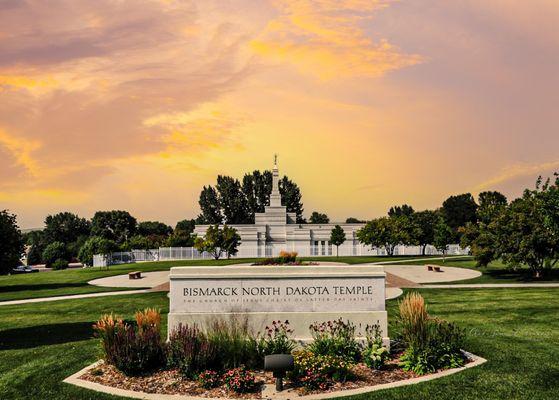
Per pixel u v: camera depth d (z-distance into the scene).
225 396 10.43
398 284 32.06
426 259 62.28
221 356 11.89
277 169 102.06
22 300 29.59
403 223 78.62
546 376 11.40
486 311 20.97
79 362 13.32
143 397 10.41
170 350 12.11
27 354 14.68
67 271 57.66
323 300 13.99
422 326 12.54
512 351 13.66
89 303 26.73
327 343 12.55
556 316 19.45
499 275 37.84
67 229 135.50
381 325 13.88
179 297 14.05
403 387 10.73
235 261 62.69
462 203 125.31
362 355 12.68
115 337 12.38
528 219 34.19
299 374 11.24
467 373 11.61
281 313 13.89
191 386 10.98
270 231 96.75
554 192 29.48
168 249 87.88
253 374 11.59
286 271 14.06
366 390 10.62
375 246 85.56
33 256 113.12
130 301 26.95
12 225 22.95
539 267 35.34
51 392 10.94
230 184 135.50
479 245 37.59
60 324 20.31
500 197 116.31
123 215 132.38
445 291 28.28
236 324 13.45
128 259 84.00
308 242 94.50
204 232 94.69
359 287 14.05
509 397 10.13
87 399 10.41
